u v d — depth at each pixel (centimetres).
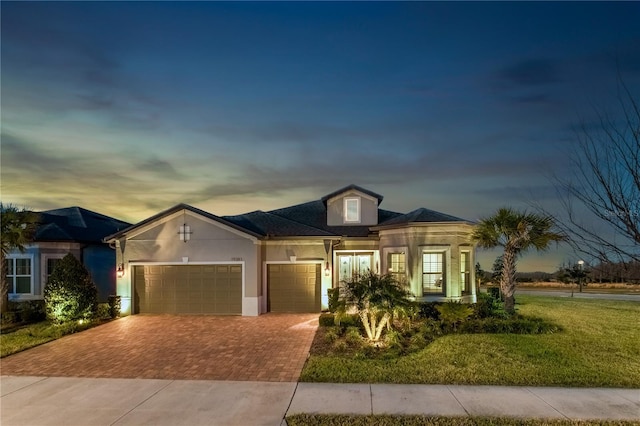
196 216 1830
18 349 1225
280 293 1900
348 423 703
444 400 806
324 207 2378
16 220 1739
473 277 1797
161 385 911
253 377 963
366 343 1223
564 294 3042
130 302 1828
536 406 774
